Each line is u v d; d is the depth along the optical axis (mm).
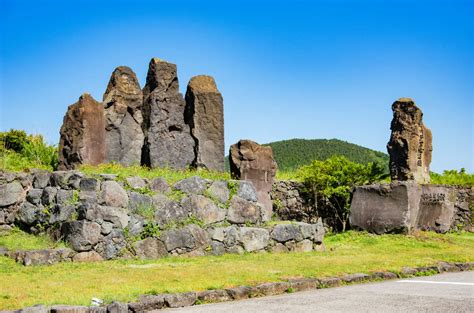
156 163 14727
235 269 9438
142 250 11336
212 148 15633
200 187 12594
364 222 16812
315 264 10281
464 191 21062
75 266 9719
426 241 15375
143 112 15828
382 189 16688
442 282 8906
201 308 6695
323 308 6551
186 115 16094
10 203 12445
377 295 7504
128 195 11531
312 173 19156
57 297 6738
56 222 11203
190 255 11906
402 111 20469
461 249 14164
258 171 15734
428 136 21047
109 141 15273
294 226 13414
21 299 6629
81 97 13938
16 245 10898
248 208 13188
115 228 11102
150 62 16031
